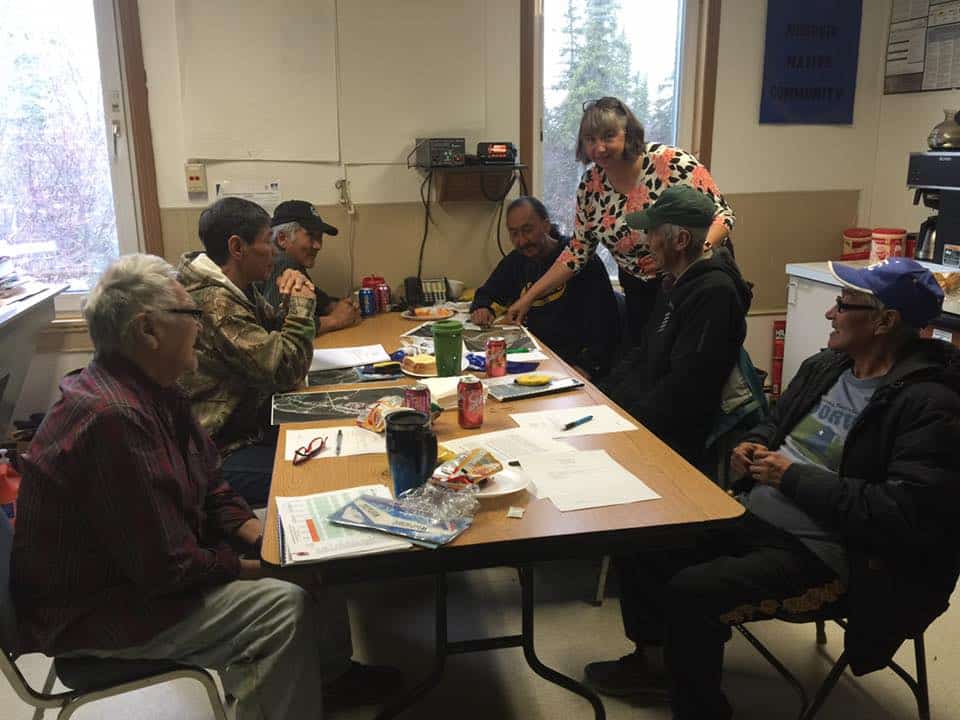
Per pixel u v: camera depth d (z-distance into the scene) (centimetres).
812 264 375
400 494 148
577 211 302
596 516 142
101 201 342
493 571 261
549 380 221
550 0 364
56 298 342
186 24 324
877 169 405
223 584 151
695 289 215
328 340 280
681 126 386
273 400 211
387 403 192
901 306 166
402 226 362
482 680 207
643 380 250
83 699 141
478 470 153
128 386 145
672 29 379
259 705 146
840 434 179
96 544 140
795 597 167
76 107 332
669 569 187
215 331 211
